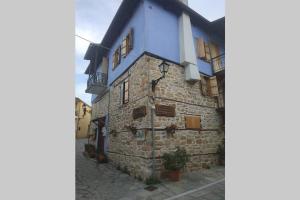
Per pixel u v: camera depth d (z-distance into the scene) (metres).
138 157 7.46
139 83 8.05
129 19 9.72
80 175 7.94
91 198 5.43
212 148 9.12
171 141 7.62
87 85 13.50
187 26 9.16
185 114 8.39
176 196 5.39
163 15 8.78
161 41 8.36
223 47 11.61
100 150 12.43
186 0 10.30
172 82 8.23
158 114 7.47
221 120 9.97
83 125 26.69
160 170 7.07
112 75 11.62
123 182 6.88
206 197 5.24
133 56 8.84
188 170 7.96
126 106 9.05
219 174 7.56
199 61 9.73
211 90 9.61
